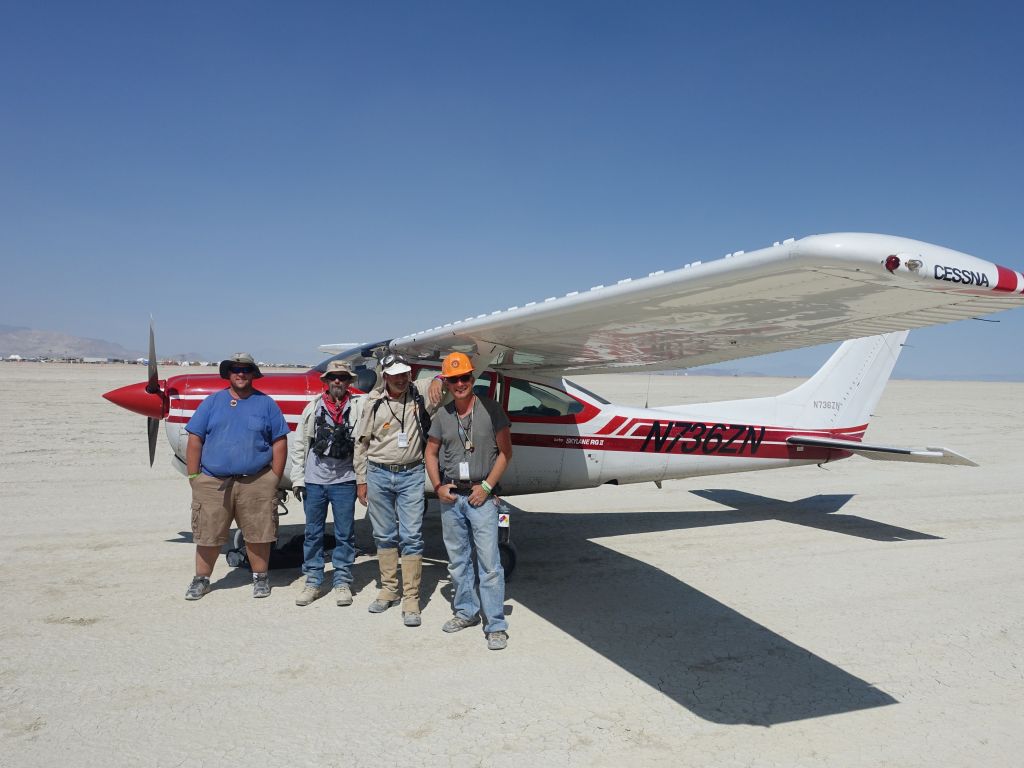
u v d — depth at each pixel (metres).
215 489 4.41
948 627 4.21
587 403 6.05
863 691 3.36
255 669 3.48
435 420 3.96
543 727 2.96
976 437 15.75
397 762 2.67
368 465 4.17
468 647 3.82
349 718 3.01
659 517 7.25
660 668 3.59
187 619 4.14
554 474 5.97
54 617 4.11
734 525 6.90
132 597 4.49
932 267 2.34
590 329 4.21
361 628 4.07
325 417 4.48
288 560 5.30
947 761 2.77
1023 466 11.46
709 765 2.70
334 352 9.39
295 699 3.18
